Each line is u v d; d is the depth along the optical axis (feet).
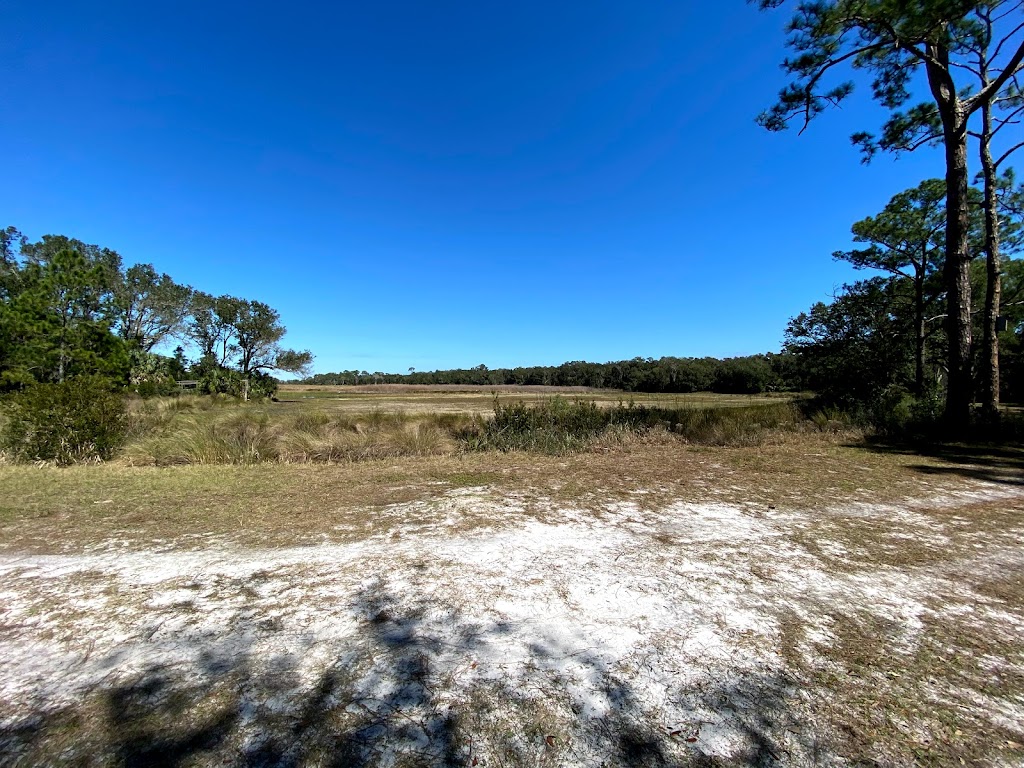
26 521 15.28
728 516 15.81
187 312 157.28
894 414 38.01
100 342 86.38
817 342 59.41
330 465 26.66
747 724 6.30
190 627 8.73
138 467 26.16
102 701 6.71
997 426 34.40
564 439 32.86
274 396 194.39
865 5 31.35
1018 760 5.71
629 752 5.83
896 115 43.70
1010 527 14.52
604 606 9.54
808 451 28.60
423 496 18.63
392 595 10.03
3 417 29.58
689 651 7.97
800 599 9.84
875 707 6.62
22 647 8.05
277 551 12.62
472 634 8.50
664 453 29.19
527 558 12.12
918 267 59.57
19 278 101.76
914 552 12.45
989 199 39.34
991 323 38.60
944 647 8.10
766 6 35.40
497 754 5.80
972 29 38.17
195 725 6.24
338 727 6.22
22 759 5.66
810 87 38.04
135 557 12.20
